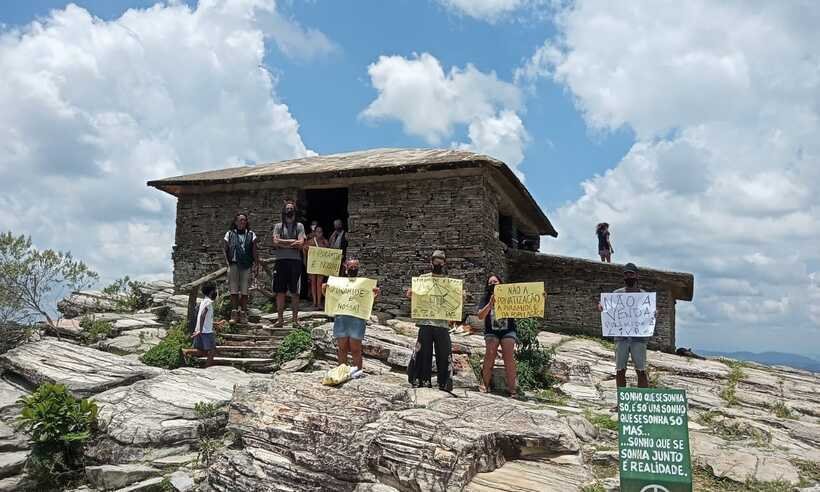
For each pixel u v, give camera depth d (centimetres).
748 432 906
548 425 759
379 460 684
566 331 1755
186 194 1806
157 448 836
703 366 1348
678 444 571
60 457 819
